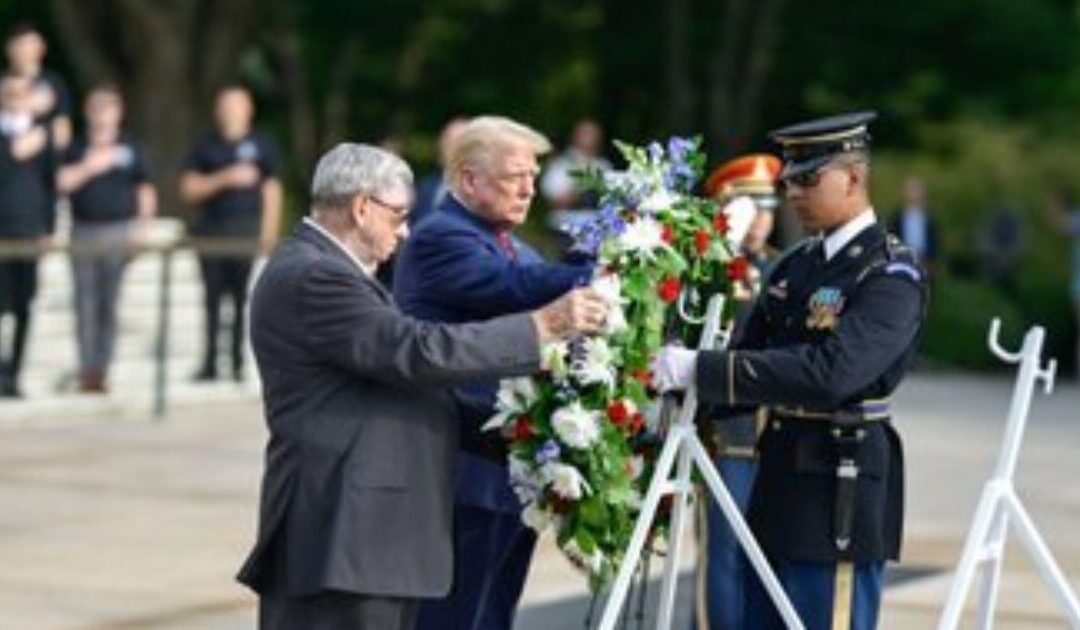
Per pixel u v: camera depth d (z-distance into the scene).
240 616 16.06
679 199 11.34
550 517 11.12
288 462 10.28
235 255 27.70
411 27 58.94
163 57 43.22
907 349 10.95
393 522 10.25
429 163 61.09
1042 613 16.61
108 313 26.89
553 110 59.94
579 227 11.20
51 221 26.06
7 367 26.31
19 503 20.62
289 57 58.22
